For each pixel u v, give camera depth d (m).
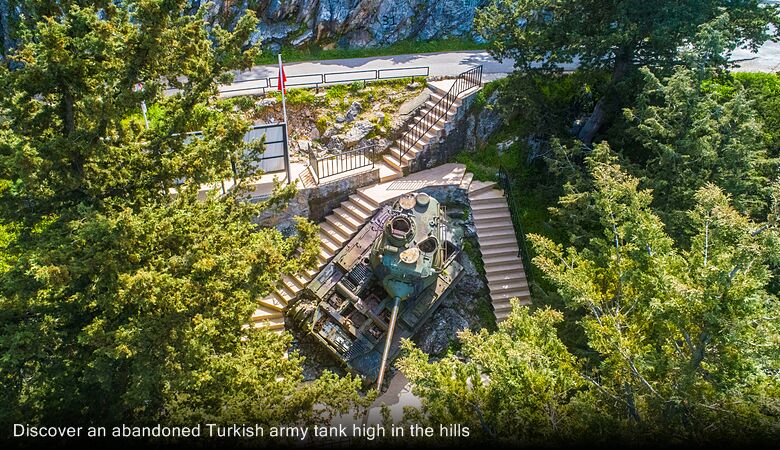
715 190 12.45
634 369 11.78
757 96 21.48
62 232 11.84
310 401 12.21
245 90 23.34
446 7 27.39
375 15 26.77
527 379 11.17
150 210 12.07
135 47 11.64
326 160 21.81
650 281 12.58
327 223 22.08
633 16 19.20
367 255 19.92
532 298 20.83
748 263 10.93
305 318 19.12
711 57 16.91
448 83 24.58
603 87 21.16
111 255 10.96
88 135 11.71
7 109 12.35
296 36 26.38
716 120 17.62
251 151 15.71
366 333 18.95
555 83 23.70
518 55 22.50
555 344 12.97
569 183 18.14
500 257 21.77
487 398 11.54
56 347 12.52
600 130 22.89
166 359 11.26
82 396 12.66
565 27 20.42
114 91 11.89
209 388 12.23
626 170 17.27
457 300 21.27
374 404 18.09
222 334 12.76
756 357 10.70
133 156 13.16
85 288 11.87
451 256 20.64
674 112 17.30
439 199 22.94
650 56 20.39
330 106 23.62
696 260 12.42
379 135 23.42
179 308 11.39
